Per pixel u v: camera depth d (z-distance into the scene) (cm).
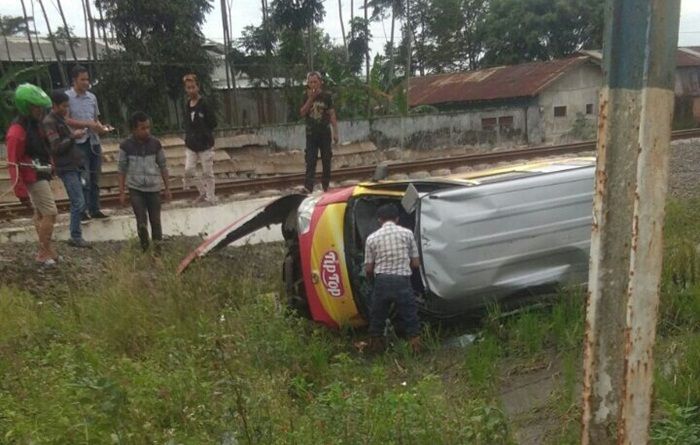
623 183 240
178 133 1958
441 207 599
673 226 884
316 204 677
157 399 454
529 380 529
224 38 2856
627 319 234
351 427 402
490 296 616
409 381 545
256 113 3102
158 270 796
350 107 2958
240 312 636
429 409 421
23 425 403
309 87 1158
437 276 601
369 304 644
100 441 385
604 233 244
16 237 909
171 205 1109
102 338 604
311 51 2995
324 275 657
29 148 772
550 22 4597
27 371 512
